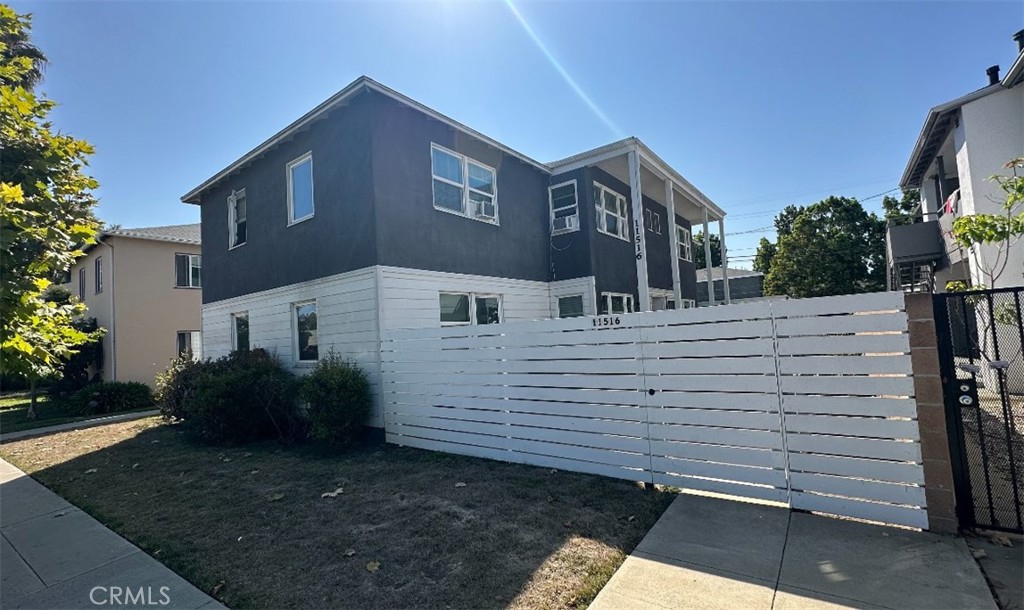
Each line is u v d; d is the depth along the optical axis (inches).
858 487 152.3
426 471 227.9
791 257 1143.6
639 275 429.7
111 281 640.4
